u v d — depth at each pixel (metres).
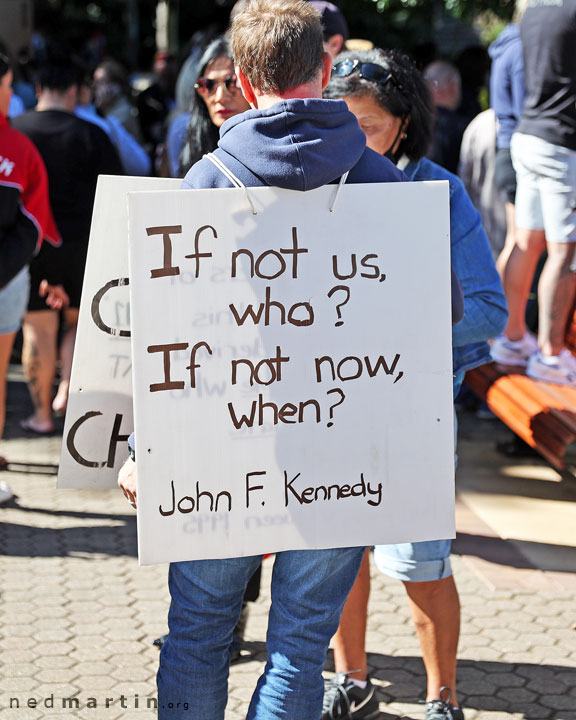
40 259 6.06
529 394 4.99
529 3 4.90
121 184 2.56
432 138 3.09
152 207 2.20
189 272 2.23
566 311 5.07
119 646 3.73
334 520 2.37
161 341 2.23
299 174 2.21
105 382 2.65
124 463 2.69
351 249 2.31
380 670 3.62
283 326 2.29
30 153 4.52
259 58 2.30
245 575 2.46
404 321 2.35
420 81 3.03
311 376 2.32
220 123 3.82
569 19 4.63
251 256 2.26
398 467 2.39
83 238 6.16
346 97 2.97
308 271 2.29
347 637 3.25
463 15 10.76
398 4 11.38
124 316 2.62
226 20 8.36
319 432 2.34
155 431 2.25
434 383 2.39
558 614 4.04
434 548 3.07
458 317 2.50
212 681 2.48
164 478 2.27
